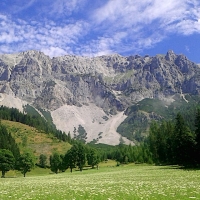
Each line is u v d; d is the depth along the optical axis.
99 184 36.44
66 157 122.12
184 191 22.69
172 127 120.94
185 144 84.94
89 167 163.50
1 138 180.25
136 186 30.06
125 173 68.44
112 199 19.28
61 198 21.03
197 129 81.69
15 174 144.25
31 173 161.62
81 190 27.44
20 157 114.50
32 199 21.20
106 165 175.50
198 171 56.12
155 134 137.62
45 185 39.44
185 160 85.62
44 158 191.25
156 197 19.64
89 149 152.62
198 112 83.12
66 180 53.12
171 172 58.66
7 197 23.02
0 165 114.25
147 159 138.50
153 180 39.34
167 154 109.06
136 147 198.50
